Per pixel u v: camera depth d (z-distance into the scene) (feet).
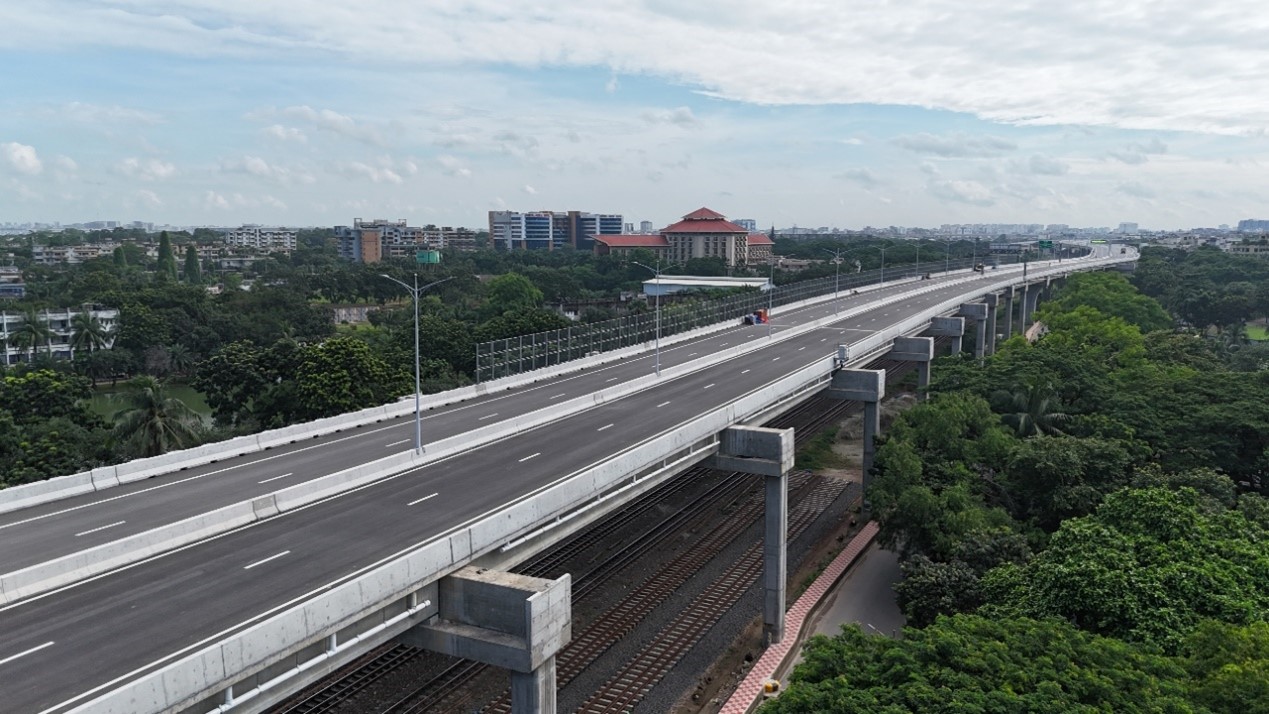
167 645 80.02
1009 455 185.37
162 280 506.48
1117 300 432.66
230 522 113.50
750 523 211.41
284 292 477.77
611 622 156.15
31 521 115.65
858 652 98.43
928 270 598.75
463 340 336.70
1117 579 109.60
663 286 620.90
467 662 136.67
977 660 89.71
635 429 169.27
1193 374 252.62
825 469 258.78
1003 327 549.54
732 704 131.03
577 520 127.13
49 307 445.37
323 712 120.26
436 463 146.10
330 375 230.07
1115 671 87.15
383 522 115.65
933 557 163.94
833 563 185.57
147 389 209.97
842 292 464.24
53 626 83.82
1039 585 118.42
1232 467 197.36
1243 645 91.56
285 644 79.15
